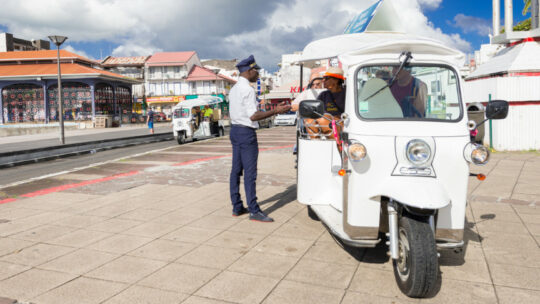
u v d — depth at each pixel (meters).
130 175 8.73
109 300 3.14
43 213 5.66
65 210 5.82
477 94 13.41
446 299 3.14
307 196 4.75
